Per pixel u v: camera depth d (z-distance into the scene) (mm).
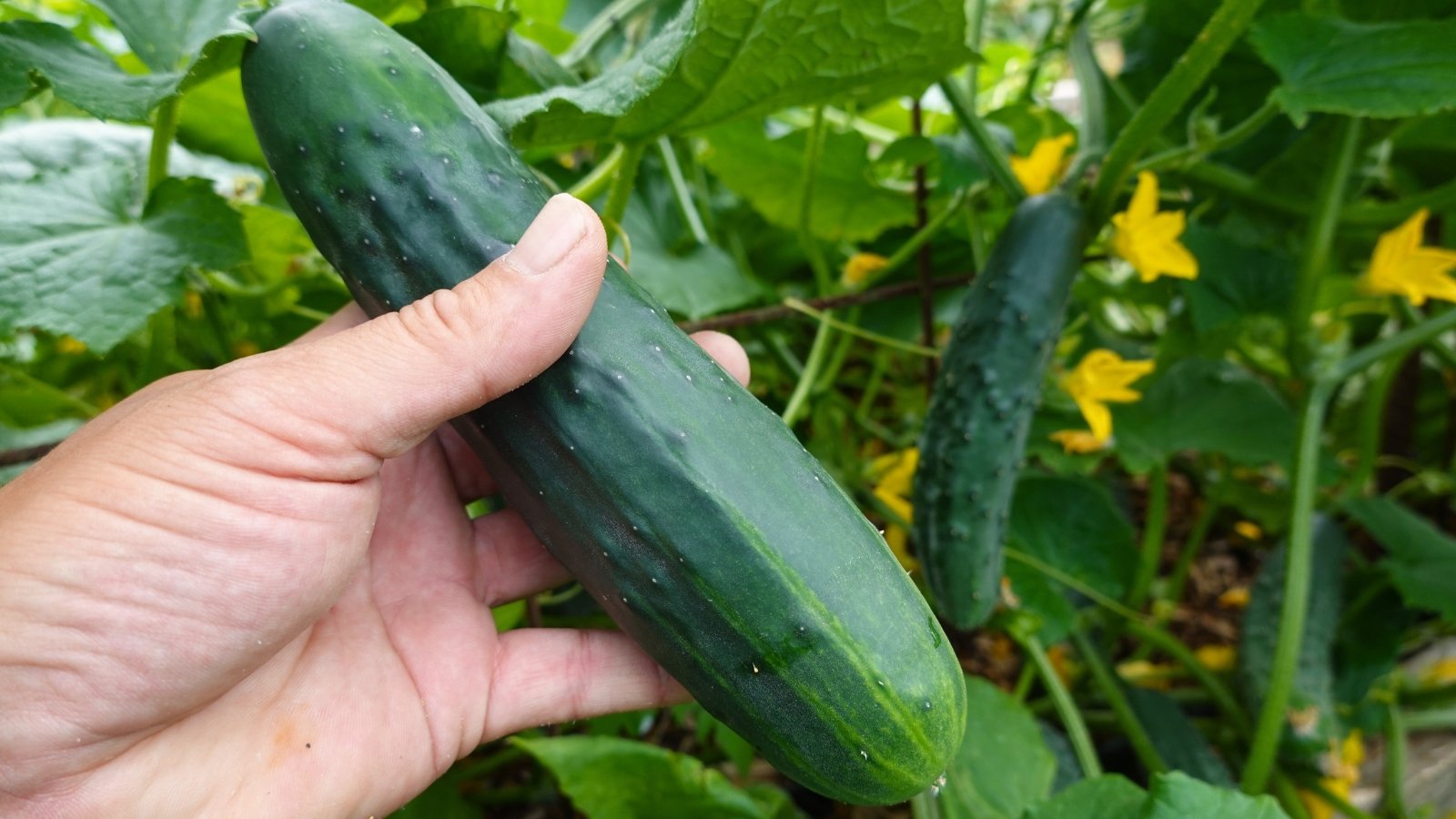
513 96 306
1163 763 405
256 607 206
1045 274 315
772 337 434
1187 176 414
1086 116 370
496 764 409
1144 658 513
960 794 337
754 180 411
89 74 237
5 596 181
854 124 478
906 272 442
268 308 392
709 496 192
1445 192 377
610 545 200
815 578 193
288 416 193
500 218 204
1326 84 293
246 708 236
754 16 241
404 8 337
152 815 216
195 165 335
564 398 200
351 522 217
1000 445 313
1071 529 444
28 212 261
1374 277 361
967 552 317
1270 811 271
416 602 277
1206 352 441
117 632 192
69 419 413
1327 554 425
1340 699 437
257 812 228
